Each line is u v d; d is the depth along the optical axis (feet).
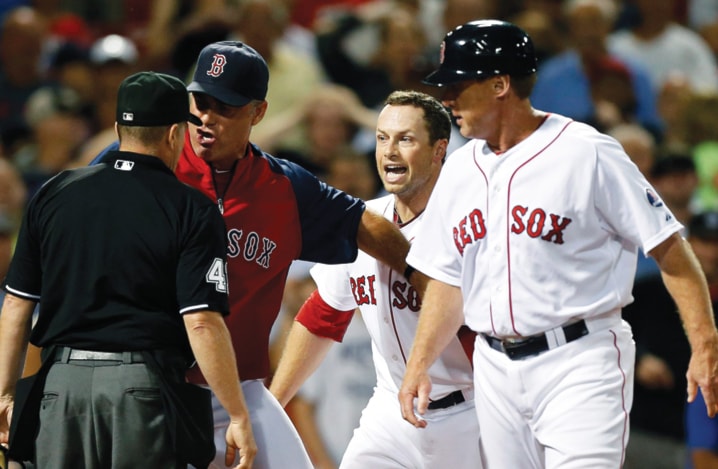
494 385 61.21
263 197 63.77
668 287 59.36
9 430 58.75
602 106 134.82
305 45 144.56
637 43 150.71
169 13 145.89
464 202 61.57
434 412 68.08
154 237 57.41
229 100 60.75
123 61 135.23
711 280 93.04
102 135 118.11
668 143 133.90
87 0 157.69
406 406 61.67
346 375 97.76
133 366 57.06
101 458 57.36
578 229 59.00
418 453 68.69
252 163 63.98
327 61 136.36
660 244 59.06
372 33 136.98
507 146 60.90
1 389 59.06
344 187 113.91
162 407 57.21
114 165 58.90
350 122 120.26
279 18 131.44
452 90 60.90
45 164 127.95
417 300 66.90
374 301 68.49
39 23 139.03
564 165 59.16
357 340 98.22
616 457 58.29
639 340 99.09
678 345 98.37
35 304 59.98
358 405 97.86
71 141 128.67
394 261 66.03
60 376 57.62
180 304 57.06
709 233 92.68
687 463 97.25
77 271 57.72
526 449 61.31
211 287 57.11
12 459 59.06
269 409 65.16
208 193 63.16
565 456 58.29
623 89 136.05
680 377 98.43
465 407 67.92
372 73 135.85
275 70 130.82
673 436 98.32
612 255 59.77
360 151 118.42
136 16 157.99
